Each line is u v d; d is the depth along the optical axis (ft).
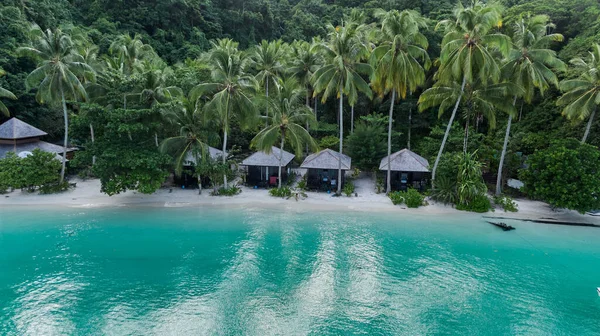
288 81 134.21
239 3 236.02
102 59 147.84
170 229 79.82
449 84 95.04
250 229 80.43
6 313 48.70
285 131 103.71
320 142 142.10
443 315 49.70
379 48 92.17
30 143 120.06
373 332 45.83
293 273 60.95
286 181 118.83
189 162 105.91
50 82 98.63
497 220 87.10
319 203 99.35
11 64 134.21
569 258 67.05
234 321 47.65
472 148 119.03
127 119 88.99
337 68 93.97
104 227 80.33
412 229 81.05
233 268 62.34
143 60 143.64
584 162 84.94
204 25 214.07
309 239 75.31
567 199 83.25
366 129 122.52
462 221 86.38
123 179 89.81
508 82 88.84
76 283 56.70
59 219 84.53
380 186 112.37
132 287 55.67
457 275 60.80
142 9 191.62
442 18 157.58
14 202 95.04
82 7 191.72
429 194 103.19
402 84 95.86
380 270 62.39
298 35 226.58
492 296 54.49
